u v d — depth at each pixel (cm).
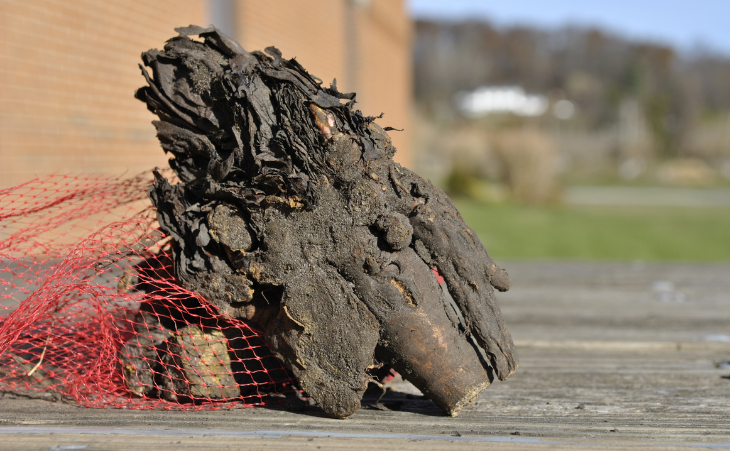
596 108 8494
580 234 1455
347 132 191
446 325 199
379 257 190
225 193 191
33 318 218
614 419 209
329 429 191
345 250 189
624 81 9319
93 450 171
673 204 2623
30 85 481
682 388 246
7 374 232
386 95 1767
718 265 593
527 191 2505
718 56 10500
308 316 191
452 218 200
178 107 205
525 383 252
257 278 191
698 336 331
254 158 189
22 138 472
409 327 192
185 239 198
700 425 203
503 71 11112
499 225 1630
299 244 191
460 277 199
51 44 503
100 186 307
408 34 2062
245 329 212
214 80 201
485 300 200
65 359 240
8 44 461
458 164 2747
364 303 191
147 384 215
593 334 334
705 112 8694
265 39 880
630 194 3294
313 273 191
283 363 200
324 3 1178
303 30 1053
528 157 2525
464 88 9525
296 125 189
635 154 5688
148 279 213
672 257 1121
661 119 7812
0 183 449
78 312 245
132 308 245
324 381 194
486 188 2733
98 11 559
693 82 8819
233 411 207
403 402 221
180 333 206
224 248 192
